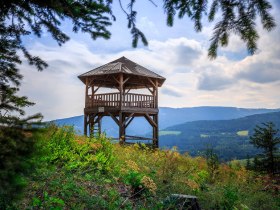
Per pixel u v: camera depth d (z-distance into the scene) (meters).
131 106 21.14
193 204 6.10
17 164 2.04
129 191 6.73
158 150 12.27
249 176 11.26
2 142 2.04
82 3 3.50
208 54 3.41
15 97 2.41
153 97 22.78
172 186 7.55
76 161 7.72
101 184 6.77
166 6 3.47
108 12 3.64
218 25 3.28
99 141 9.88
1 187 1.98
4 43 2.93
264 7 2.95
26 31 3.16
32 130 2.21
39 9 3.27
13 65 2.88
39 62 3.31
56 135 8.09
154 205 6.18
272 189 9.76
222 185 9.16
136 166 8.57
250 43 3.20
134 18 3.63
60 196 5.45
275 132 12.52
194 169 10.62
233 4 3.14
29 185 5.21
